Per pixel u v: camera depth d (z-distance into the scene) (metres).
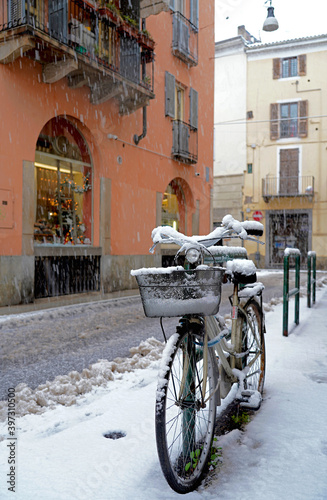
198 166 17.25
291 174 27.59
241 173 28.52
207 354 2.25
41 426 2.78
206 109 17.88
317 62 26.94
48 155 10.66
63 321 7.37
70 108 10.66
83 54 9.63
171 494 1.94
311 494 1.95
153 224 14.30
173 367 2.02
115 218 12.40
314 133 27.08
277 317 7.03
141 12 12.54
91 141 11.62
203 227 17.84
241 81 28.42
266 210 28.17
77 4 9.80
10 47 8.59
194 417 2.21
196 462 2.09
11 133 9.13
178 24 15.02
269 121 27.92
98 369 3.97
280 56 27.62
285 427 2.68
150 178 14.09
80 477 2.08
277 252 28.38
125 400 3.17
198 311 1.98
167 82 14.75
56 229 10.80
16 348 5.35
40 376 4.18
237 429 2.63
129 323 7.18
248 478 2.10
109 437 2.59
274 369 3.98
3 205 8.91
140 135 13.20
